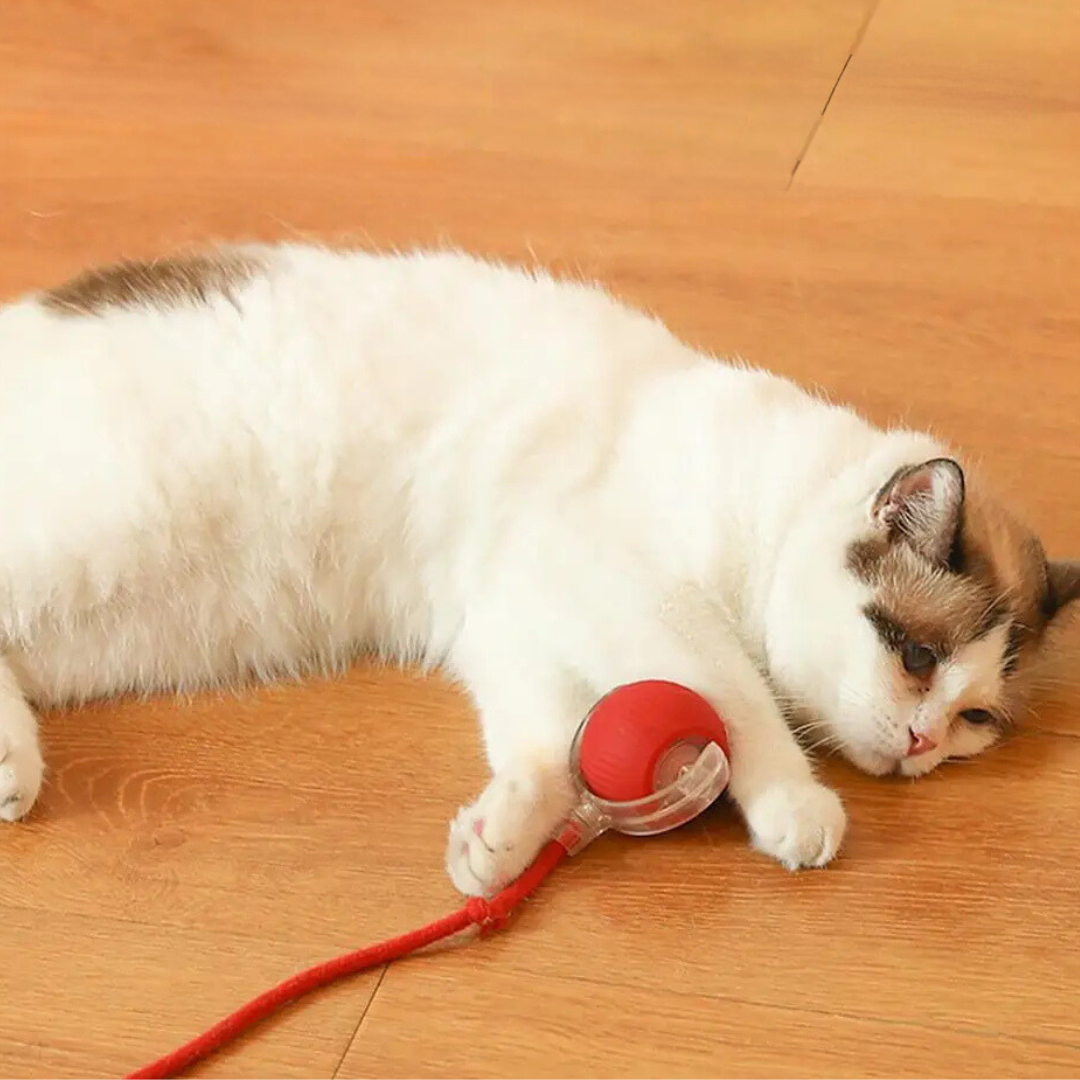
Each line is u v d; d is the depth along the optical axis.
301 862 1.31
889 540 1.42
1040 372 1.94
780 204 2.29
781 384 1.58
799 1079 1.13
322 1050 1.15
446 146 2.45
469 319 1.55
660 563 1.42
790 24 2.80
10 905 1.26
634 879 1.30
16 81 2.64
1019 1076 1.13
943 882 1.29
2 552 1.38
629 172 2.37
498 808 1.27
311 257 1.61
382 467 1.49
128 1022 1.17
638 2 2.91
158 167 2.40
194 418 1.43
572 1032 1.16
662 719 1.27
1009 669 1.43
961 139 2.44
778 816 1.30
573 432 1.48
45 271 2.12
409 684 1.53
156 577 1.45
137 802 1.37
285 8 2.90
